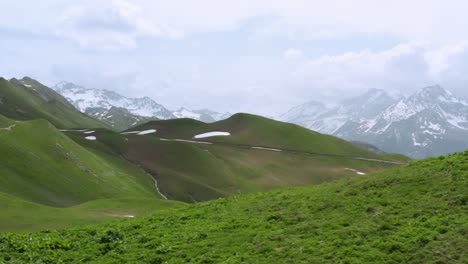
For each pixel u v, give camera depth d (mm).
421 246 22766
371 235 24922
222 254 26312
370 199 29875
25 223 45500
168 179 148750
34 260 27609
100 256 29078
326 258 23312
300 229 27766
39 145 107375
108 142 175125
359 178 35969
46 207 57094
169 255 27469
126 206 62688
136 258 27812
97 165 122625
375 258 22453
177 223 34656
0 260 26578
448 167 31438
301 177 170500
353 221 27344
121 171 141625
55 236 33188
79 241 32188
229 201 39906
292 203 33531
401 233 24281
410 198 28531
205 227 31719
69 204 88125
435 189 28703
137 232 33344
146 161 163000
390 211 27375
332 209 30094
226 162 175375
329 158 193750
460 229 23078
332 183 37906
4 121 114312
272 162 182250
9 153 93938
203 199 140625
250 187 157125
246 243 27141
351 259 22547
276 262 23828
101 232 33906
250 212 33969
